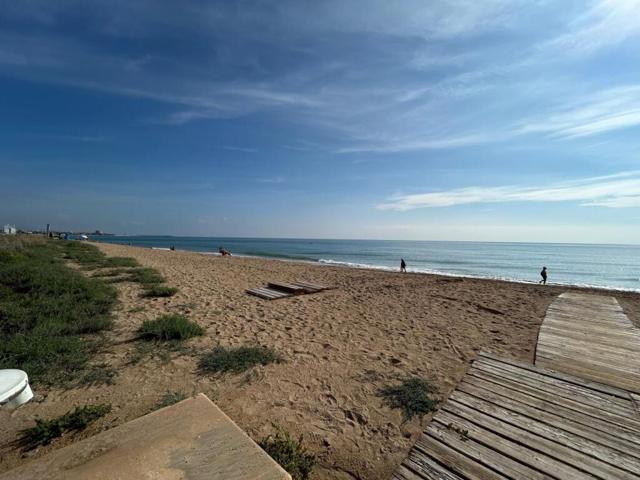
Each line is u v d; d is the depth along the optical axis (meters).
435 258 45.44
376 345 5.49
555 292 11.95
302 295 10.12
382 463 2.65
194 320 6.50
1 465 2.44
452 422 3.05
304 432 3.02
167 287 9.30
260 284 12.12
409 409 3.42
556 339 5.83
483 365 4.50
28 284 7.26
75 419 2.89
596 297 10.48
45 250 17.47
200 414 1.87
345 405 3.51
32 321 5.27
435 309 8.48
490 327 6.74
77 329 5.21
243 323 6.51
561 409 3.29
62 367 4.01
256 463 1.47
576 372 4.38
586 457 2.55
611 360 4.80
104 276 11.22
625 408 3.30
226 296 9.26
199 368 4.26
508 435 2.85
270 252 56.47
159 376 3.99
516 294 11.24
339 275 16.95
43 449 2.60
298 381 4.04
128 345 4.91
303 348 5.21
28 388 3.29
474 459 2.55
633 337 5.97
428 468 2.47
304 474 2.47
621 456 2.56
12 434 2.79
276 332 6.01
